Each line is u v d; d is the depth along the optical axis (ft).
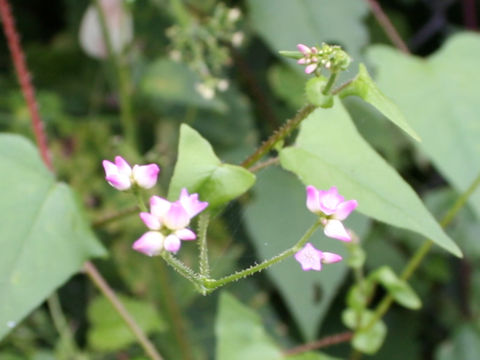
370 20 1.11
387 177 0.68
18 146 0.74
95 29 0.95
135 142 0.98
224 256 0.95
